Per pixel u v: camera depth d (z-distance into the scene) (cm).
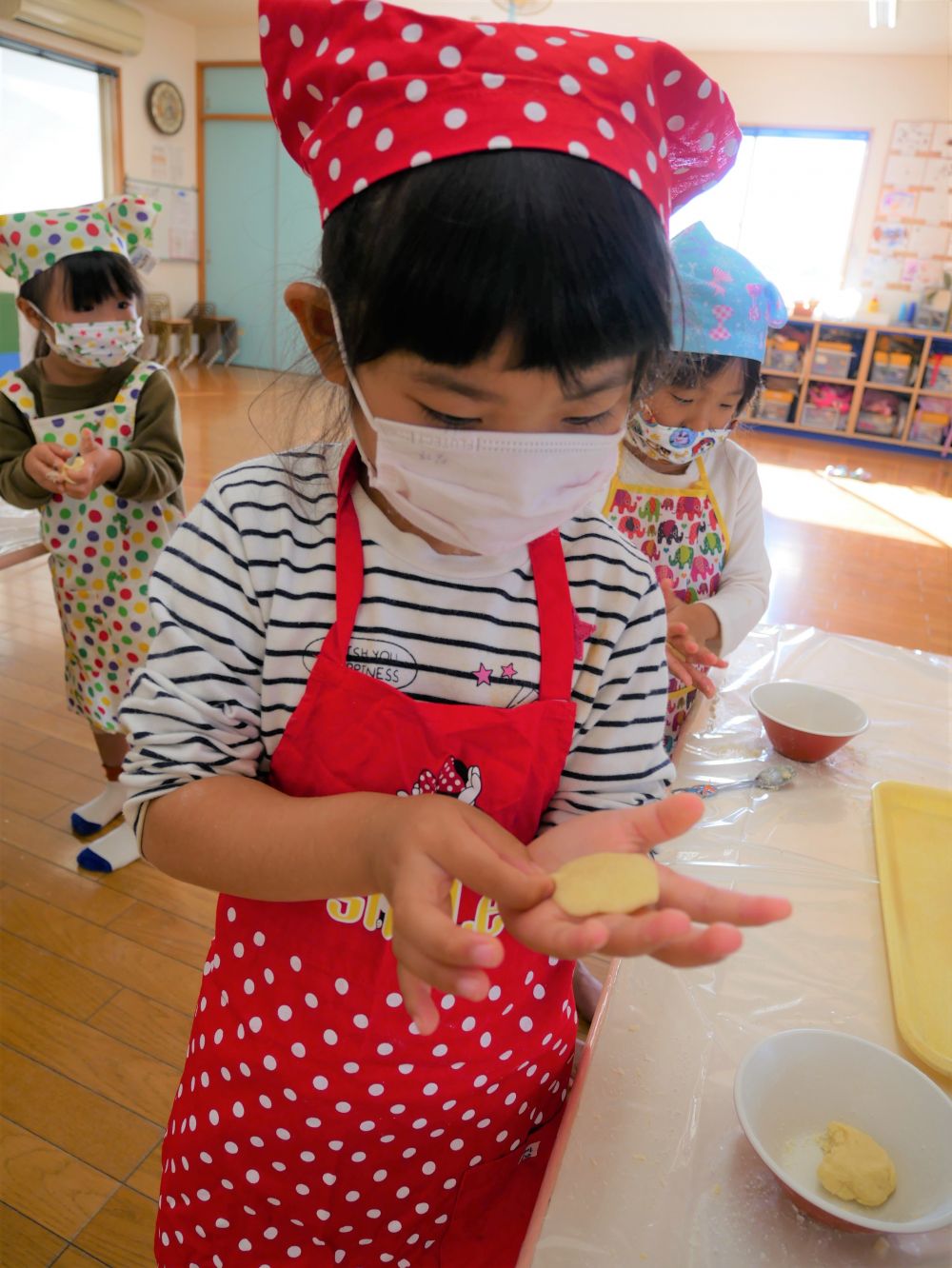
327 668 58
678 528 140
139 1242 119
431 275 42
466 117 43
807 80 672
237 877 52
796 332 722
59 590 180
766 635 155
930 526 481
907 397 696
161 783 56
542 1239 56
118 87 705
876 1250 57
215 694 58
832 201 697
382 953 63
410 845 44
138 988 159
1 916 172
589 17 602
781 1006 76
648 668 67
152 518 176
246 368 823
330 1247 73
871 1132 65
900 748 122
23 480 164
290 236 804
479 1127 70
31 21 619
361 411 54
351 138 46
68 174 691
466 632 61
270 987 66
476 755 60
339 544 61
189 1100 72
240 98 779
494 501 52
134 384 174
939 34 578
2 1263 115
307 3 49
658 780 68
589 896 42
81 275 158
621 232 44
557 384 46
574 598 65
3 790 208
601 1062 70
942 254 679
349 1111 66
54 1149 130
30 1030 149
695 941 36
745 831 101
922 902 90
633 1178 61
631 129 46
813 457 651
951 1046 72
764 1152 59
